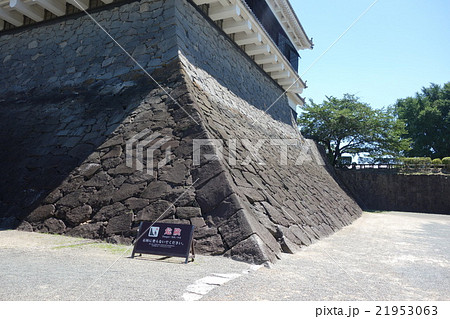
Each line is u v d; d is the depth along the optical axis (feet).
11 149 25.85
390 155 77.77
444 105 110.01
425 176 65.16
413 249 22.72
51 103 29.01
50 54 33.27
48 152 24.26
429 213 62.03
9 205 21.43
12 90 33.04
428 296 11.60
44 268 11.55
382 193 68.13
